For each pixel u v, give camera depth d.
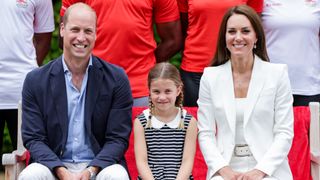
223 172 21.39
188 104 25.55
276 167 21.39
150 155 22.14
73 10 21.34
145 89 25.02
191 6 25.02
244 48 21.81
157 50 25.86
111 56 24.75
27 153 22.80
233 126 21.78
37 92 21.77
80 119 21.89
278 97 21.98
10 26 24.80
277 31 25.52
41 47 26.09
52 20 26.06
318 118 22.97
